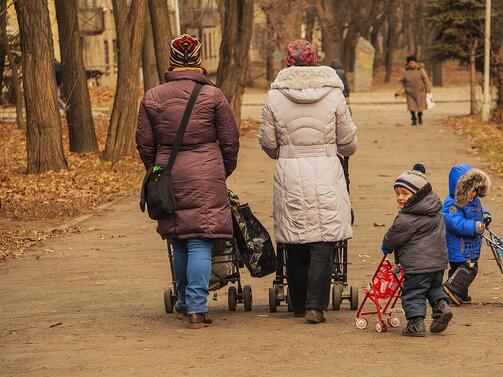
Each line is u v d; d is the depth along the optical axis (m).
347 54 122.25
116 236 25.45
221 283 15.61
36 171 38.94
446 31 66.31
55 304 17.25
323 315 14.83
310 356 12.21
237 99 54.47
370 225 26.56
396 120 66.38
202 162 14.38
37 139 38.94
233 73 53.84
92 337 13.98
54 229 26.45
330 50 109.38
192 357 12.34
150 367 11.83
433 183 35.44
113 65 113.50
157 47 46.25
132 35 43.06
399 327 14.32
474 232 16.31
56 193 33.59
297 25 103.31
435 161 42.53
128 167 41.34
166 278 19.86
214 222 14.34
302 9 103.56
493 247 16.73
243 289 16.06
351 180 36.69
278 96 14.85
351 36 121.06
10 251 23.44
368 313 14.20
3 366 12.24
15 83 58.16
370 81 106.56
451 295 16.50
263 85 120.88
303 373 11.25
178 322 15.08
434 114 71.75
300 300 15.30
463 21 65.44
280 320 15.12
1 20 55.22
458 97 93.69
